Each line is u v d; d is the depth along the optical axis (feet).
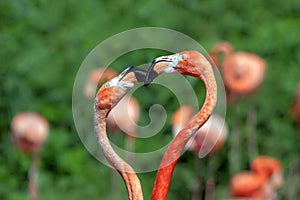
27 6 48.67
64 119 43.34
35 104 43.62
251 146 42.80
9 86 43.47
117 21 48.03
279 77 45.65
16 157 41.50
